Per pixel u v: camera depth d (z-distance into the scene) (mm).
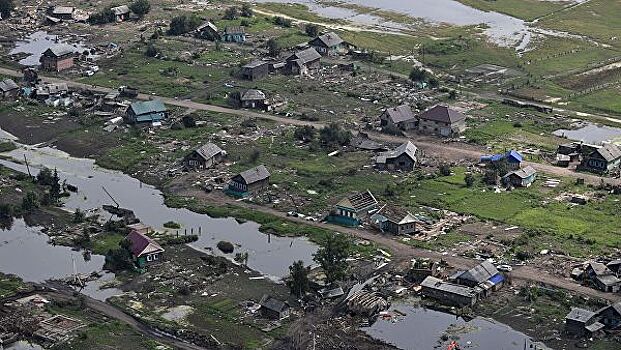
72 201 172875
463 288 135500
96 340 123938
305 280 135375
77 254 150875
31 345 123375
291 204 169875
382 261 147125
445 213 166000
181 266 146250
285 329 127688
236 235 158250
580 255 148750
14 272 144750
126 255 145375
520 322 129750
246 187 173375
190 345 123875
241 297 136750
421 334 127062
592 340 124812
